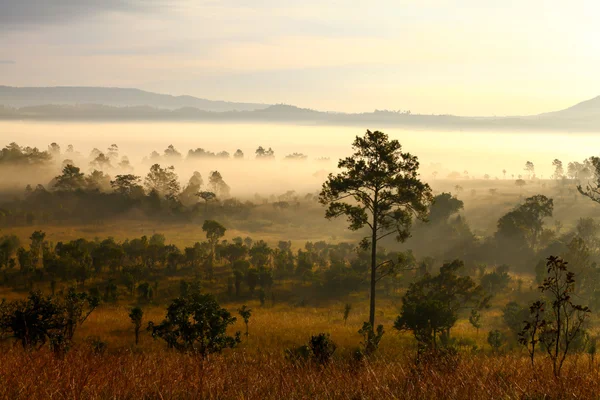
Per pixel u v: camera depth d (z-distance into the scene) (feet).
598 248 332.80
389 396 28.09
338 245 389.60
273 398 28.09
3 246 310.04
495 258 342.64
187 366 35.29
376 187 127.95
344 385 30.37
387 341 133.28
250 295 254.27
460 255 350.23
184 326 85.81
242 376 32.14
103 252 287.48
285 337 146.41
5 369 32.91
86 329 156.66
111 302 224.94
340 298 250.37
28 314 79.71
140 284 252.83
